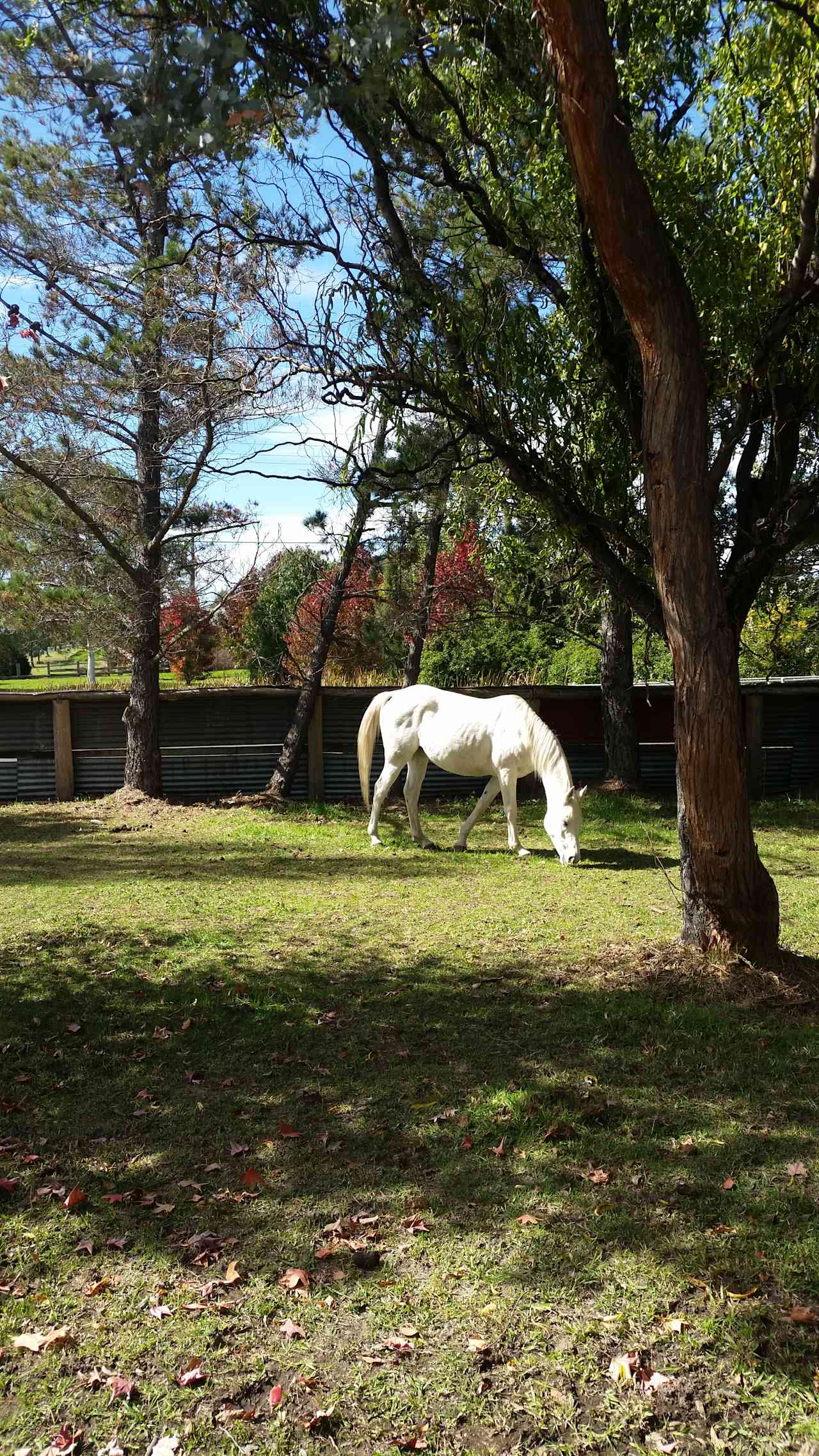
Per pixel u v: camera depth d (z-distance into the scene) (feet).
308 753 49.93
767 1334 9.14
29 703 49.29
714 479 18.94
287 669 52.95
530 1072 15.26
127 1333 9.42
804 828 41.60
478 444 22.41
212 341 35.60
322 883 30.14
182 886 29.45
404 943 22.98
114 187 34.37
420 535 47.26
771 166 19.07
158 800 47.26
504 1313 9.56
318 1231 11.08
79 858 34.55
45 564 44.27
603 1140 13.01
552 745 33.35
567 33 14.85
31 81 26.45
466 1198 11.66
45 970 20.63
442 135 21.01
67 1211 11.60
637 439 20.45
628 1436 8.10
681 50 20.13
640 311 16.63
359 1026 17.54
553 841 33.17
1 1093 14.89
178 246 32.96
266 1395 8.65
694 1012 17.24
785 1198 11.41
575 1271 10.18
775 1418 8.21
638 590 20.66
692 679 18.01
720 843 18.58
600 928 24.09
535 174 20.62
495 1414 8.35
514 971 20.48
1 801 48.93
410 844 37.58
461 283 20.33
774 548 19.13
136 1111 14.26
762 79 18.83
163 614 53.01
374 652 54.49
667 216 19.24
